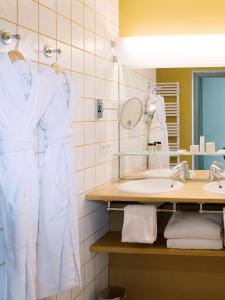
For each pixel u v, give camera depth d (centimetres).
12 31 157
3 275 153
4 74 146
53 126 178
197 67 277
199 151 279
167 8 285
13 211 145
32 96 158
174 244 228
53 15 190
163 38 277
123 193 234
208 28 279
